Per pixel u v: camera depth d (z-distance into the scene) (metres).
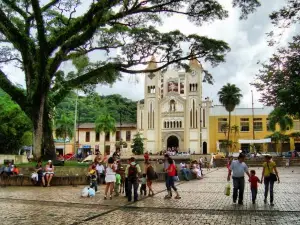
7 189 19.14
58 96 28.45
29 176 21.47
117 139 79.44
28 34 26.62
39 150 25.11
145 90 79.31
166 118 77.31
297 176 28.31
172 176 14.91
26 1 25.69
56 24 27.83
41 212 11.29
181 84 102.00
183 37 25.70
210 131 74.25
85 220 9.93
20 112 45.69
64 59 26.55
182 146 75.38
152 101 78.69
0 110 45.66
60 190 18.55
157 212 11.27
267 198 14.48
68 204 13.16
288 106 11.23
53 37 24.52
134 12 24.00
